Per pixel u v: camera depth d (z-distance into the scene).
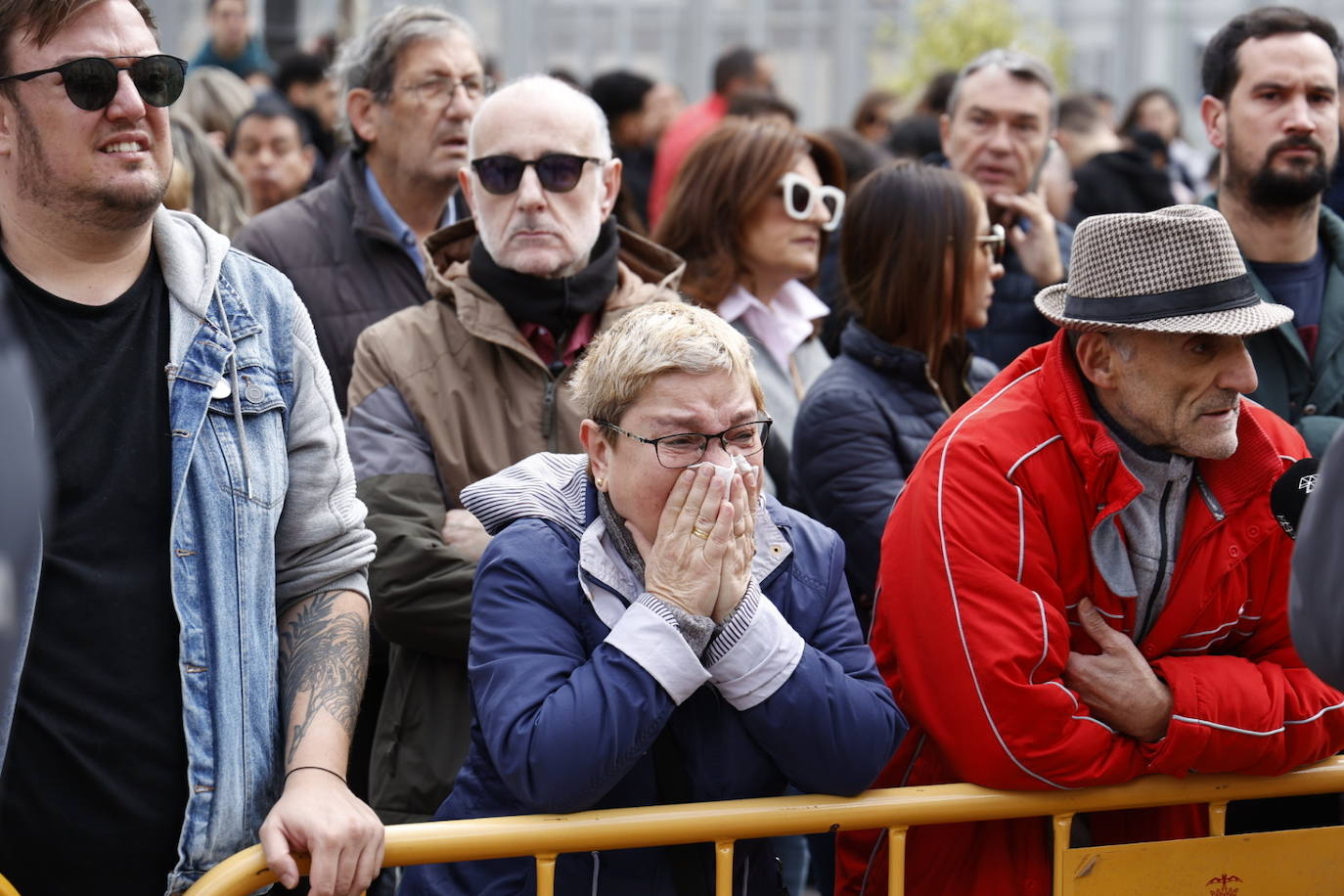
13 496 2.21
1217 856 4.20
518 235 5.23
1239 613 4.31
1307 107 5.92
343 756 3.78
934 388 5.75
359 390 5.25
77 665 3.57
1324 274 6.10
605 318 5.40
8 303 3.54
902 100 16.33
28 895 3.59
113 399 3.66
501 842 3.66
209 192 7.64
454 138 6.49
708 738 3.83
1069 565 4.19
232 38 15.06
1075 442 4.16
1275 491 4.13
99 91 3.52
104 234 3.63
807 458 5.64
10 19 3.51
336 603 4.02
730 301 6.55
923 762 4.41
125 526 3.63
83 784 3.58
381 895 5.19
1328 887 4.29
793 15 20.95
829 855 5.39
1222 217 4.14
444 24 6.55
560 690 3.65
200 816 3.66
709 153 6.61
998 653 4.01
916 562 4.21
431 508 5.00
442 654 4.80
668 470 3.69
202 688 3.67
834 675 3.78
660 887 3.84
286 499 4.00
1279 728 4.13
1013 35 19.12
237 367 3.82
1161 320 4.03
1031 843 4.29
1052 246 7.36
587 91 13.33
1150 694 4.09
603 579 3.80
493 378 5.21
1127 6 21.25
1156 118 15.60
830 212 6.88
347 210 6.51
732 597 3.72
